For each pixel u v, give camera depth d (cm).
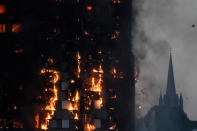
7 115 17500
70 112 19400
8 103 17612
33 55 18688
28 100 18050
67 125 19300
